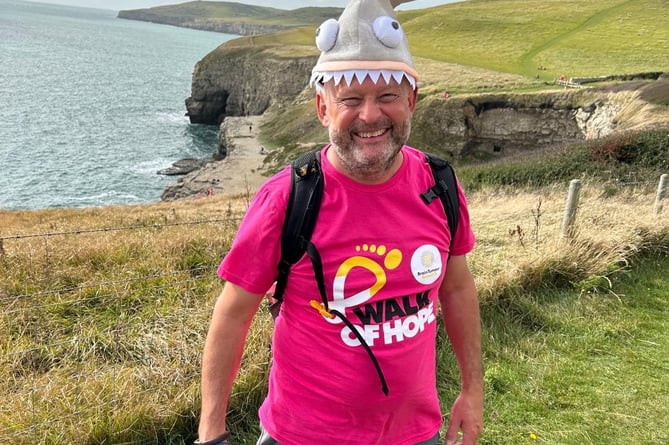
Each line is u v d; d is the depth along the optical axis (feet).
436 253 5.95
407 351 5.89
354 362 5.75
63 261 21.24
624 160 49.39
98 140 203.00
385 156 5.37
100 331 14.99
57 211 63.26
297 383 6.02
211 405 5.82
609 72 172.86
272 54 263.70
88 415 10.80
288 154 151.33
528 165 55.83
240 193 90.27
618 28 230.07
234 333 5.85
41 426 10.43
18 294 17.87
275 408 6.27
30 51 540.11
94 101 292.81
